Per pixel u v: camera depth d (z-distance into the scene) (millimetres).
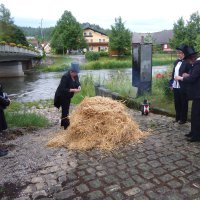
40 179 4277
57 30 73438
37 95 17109
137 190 3887
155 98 9055
